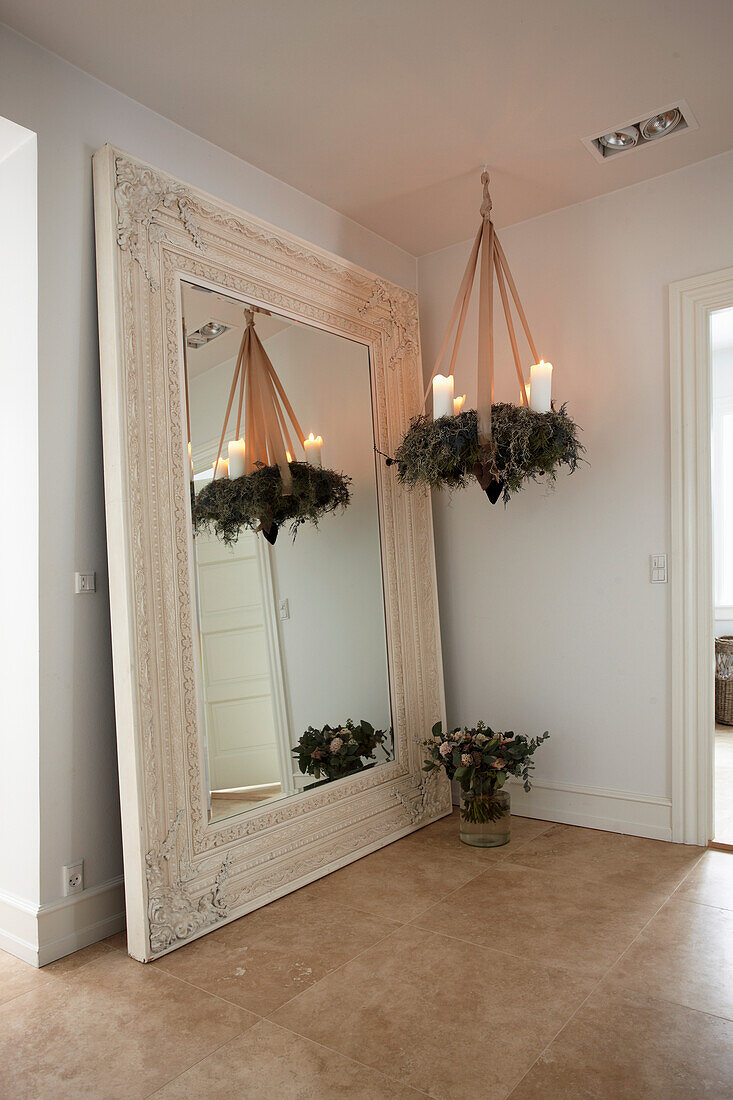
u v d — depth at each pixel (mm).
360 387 3449
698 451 3160
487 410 2883
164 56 2451
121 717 2375
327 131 2895
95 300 2541
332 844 3037
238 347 2844
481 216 3516
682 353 3184
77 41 2377
